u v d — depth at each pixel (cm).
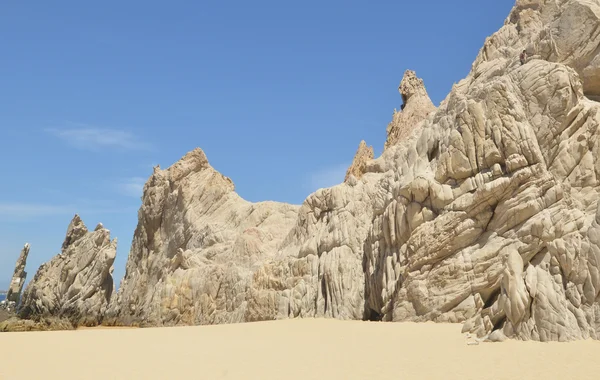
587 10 2902
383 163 4603
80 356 1911
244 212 6131
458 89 3672
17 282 7881
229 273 5269
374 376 1414
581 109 2630
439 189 2995
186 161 6769
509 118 2761
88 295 5991
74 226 6644
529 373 1363
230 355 1880
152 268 6544
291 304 4222
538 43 3077
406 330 2444
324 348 2000
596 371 1349
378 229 3619
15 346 2247
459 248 2817
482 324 2036
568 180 2575
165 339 2516
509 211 2616
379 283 3438
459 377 1362
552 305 1827
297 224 4831
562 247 1942
